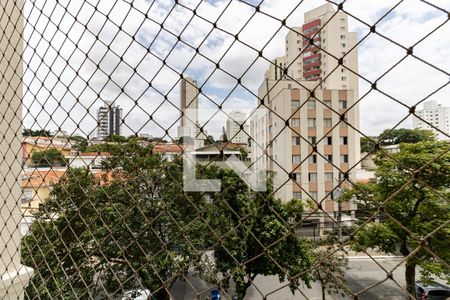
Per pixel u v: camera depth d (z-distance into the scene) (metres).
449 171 4.45
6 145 1.96
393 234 6.25
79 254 2.39
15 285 1.96
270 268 5.42
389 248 6.70
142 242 2.92
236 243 3.87
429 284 7.11
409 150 5.25
